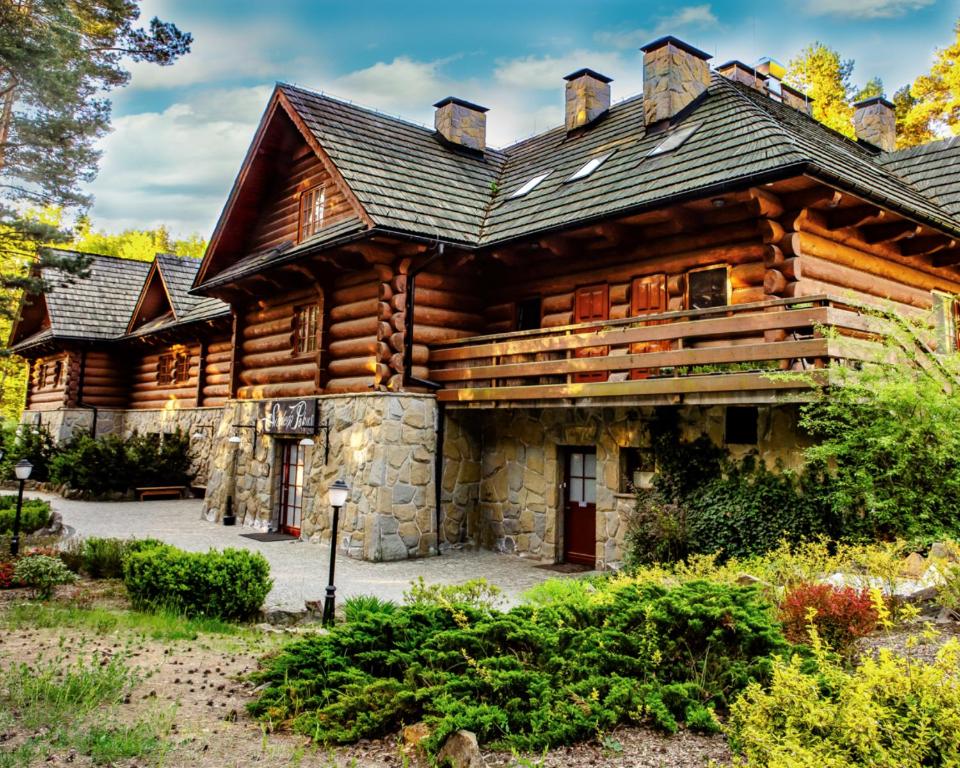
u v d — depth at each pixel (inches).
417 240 443.5
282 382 569.6
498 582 382.0
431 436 466.9
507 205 518.9
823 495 315.9
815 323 290.8
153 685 207.2
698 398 327.9
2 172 615.5
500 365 435.2
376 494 439.8
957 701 110.1
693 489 366.6
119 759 155.7
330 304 512.7
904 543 270.2
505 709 165.5
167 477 815.1
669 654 182.4
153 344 962.1
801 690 123.0
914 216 375.6
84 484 767.7
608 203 404.8
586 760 149.2
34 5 554.3
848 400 284.7
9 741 160.7
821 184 326.3
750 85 587.2
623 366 358.0
